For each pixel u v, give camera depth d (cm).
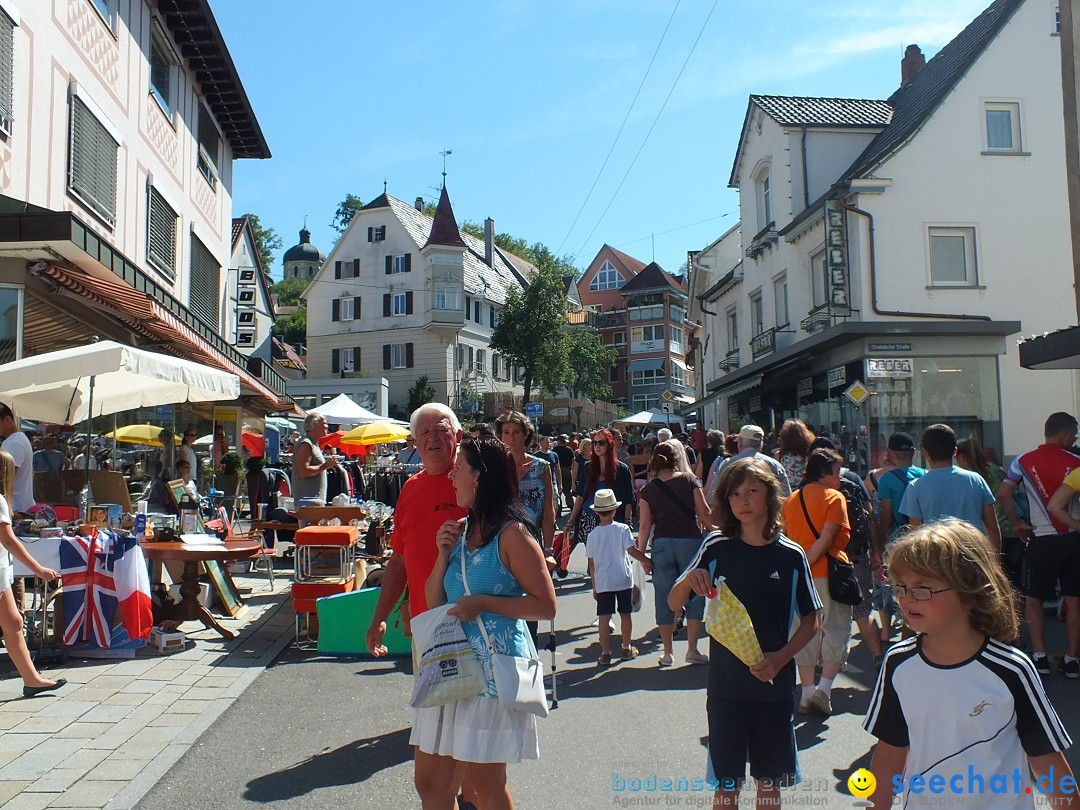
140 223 1650
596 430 1027
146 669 729
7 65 1129
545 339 4981
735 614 371
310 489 1074
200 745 545
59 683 664
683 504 765
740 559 384
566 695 673
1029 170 2238
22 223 1010
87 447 960
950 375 2092
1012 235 2219
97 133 1432
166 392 1166
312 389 4569
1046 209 2233
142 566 777
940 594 253
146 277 1352
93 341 1359
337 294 5488
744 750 374
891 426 2059
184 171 1964
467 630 343
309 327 5559
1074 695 647
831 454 636
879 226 2198
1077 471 674
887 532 759
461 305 5194
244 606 1016
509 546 353
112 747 536
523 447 661
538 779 493
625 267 7994
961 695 251
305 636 841
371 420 1936
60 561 748
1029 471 716
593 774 500
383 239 5394
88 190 1390
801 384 2512
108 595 763
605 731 579
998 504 862
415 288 5262
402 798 464
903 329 2044
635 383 7144
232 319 2472
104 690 662
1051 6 2267
